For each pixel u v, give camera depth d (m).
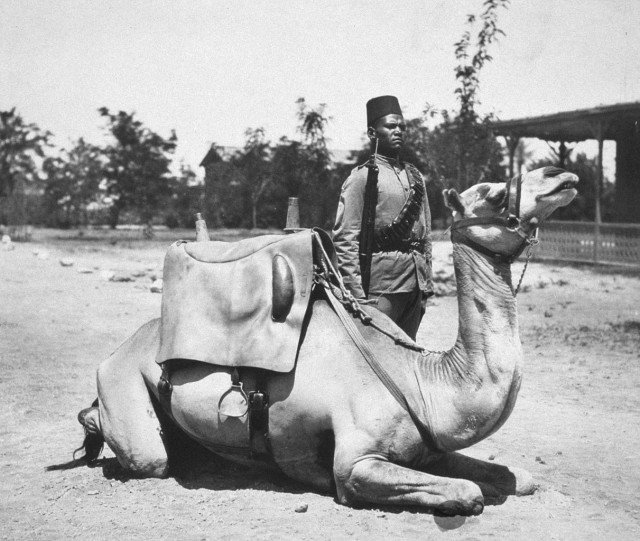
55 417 7.84
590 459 6.52
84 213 71.19
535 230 4.87
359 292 5.82
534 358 11.16
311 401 5.00
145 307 14.91
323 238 5.38
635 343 12.27
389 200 6.04
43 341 11.67
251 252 5.38
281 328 5.09
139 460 5.59
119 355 5.76
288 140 25.03
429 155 20.56
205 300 5.36
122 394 5.63
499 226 4.80
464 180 20.47
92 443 6.08
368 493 4.84
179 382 5.35
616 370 10.36
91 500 5.34
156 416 5.64
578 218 35.91
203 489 5.45
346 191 6.02
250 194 29.53
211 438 5.31
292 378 5.05
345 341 5.11
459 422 4.85
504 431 7.42
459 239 4.91
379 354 5.07
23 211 45.53
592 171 36.38
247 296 5.24
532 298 18.14
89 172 70.56
